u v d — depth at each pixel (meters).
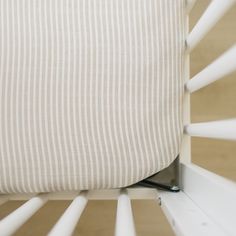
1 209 1.02
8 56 0.70
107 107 0.69
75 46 0.70
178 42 0.72
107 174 0.69
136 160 0.69
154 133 0.70
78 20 0.71
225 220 0.46
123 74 0.69
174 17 0.72
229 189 0.46
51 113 0.69
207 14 0.52
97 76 0.69
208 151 1.09
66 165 0.69
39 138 0.69
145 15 0.71
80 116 0.69
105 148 0.69
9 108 0.69
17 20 0.72
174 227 0.53
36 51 0.70
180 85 0.72
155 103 0.70
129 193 0.75
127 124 0.69
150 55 0.70
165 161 0.70
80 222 1.07
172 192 0.72
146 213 1.06
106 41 0.70
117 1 0.71
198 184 0.60
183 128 0.73
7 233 0.41
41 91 0.69
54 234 0.40
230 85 1.09
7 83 0.70
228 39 1.09
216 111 1.09
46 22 0.71
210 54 1.09
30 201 0.61
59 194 0.74
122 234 0.41
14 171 0.69
